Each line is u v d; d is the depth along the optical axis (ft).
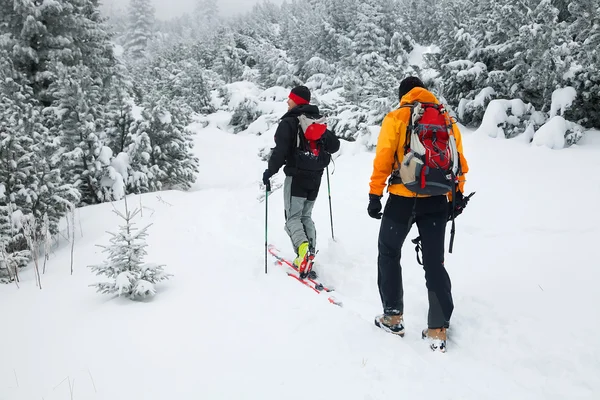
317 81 67.51
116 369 7.95
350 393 7.09
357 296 11.85
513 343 8.82
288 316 9.82
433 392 7.19
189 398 6.99
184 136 32.27
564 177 17.99
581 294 10.07
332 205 19.36
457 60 29.60
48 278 14.39
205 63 104.63
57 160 25.44
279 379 7.45
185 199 24.90
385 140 8.74
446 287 8.95
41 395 7.34
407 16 82.43
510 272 11.55
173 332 9.21
